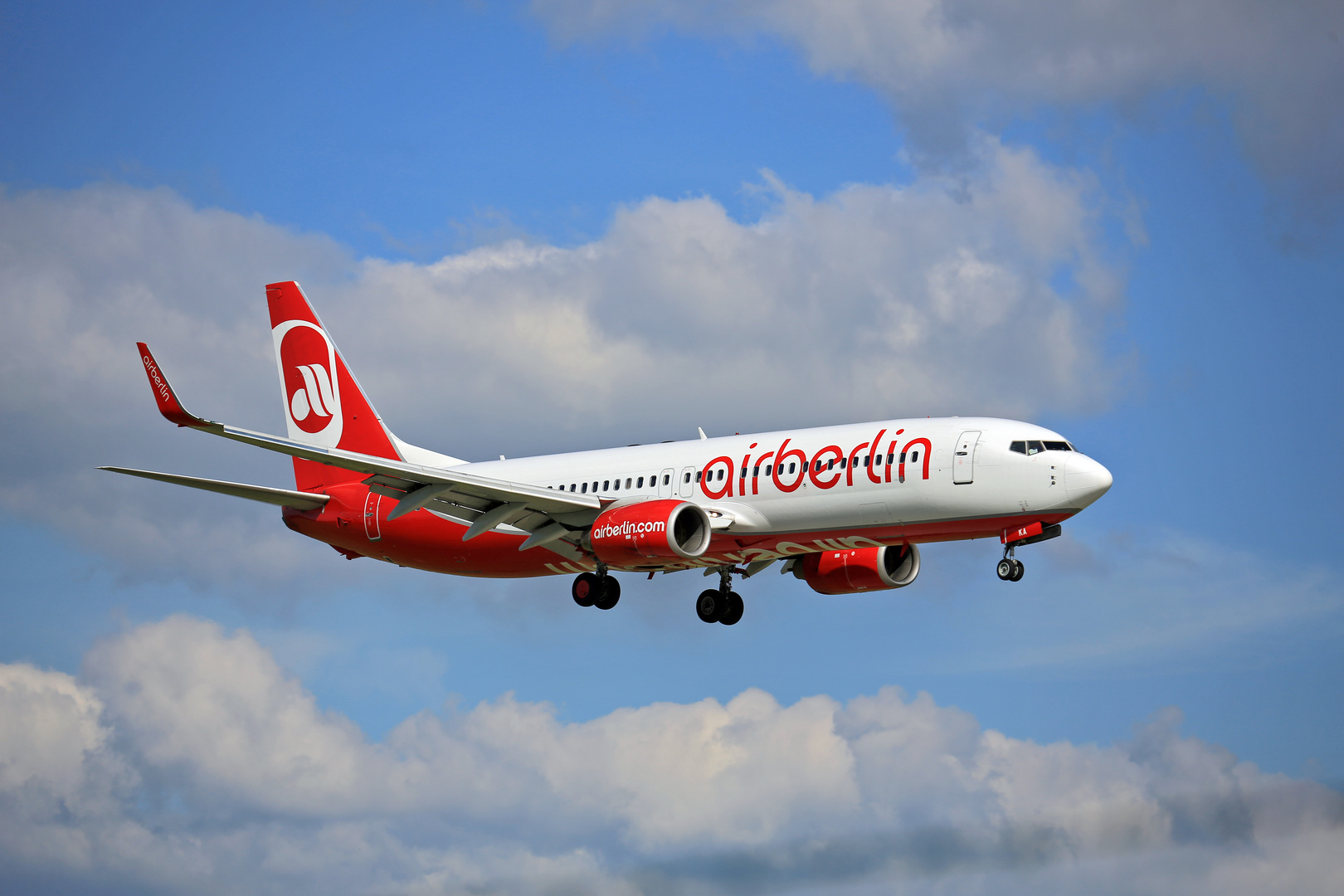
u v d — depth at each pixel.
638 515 103.00
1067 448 97.69
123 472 108.06
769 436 107.75
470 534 108.00
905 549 114.12
